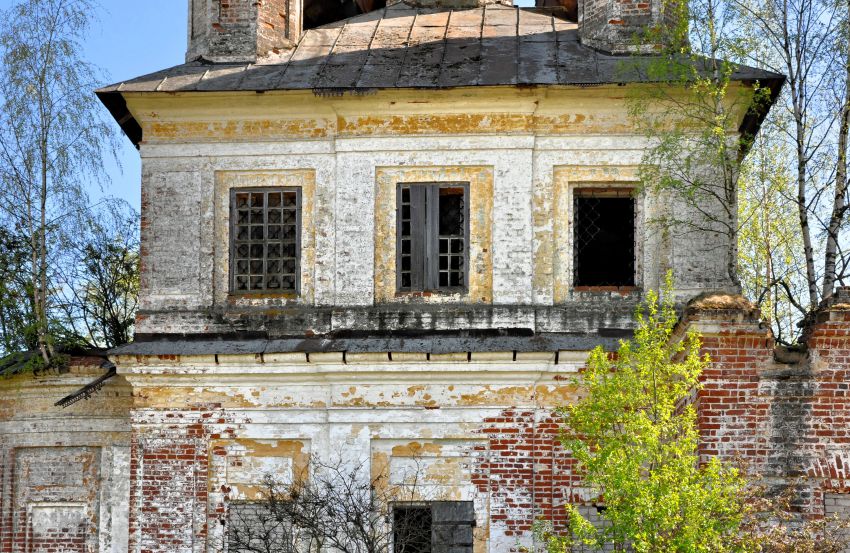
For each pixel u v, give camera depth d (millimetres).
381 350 26328
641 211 27484
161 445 26859
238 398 26922
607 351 26250
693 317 21844
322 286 27500
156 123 28188
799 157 27812
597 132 27516
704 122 27031
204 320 27500
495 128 27625
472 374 26359
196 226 27906
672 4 28469
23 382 28391
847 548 21156
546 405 26344
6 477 28547
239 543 25688
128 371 26938
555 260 27375
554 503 26062
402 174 27797
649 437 20562
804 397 21594
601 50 28500
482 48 28938
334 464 26406
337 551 25453
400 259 27578
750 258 34062
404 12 31703
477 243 27438
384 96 27469
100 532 28078
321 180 27859
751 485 21266
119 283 34844
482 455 26297
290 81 27812
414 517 26188
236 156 28047
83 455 28453
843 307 21641
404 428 26438
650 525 20266
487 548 26016
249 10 29312
